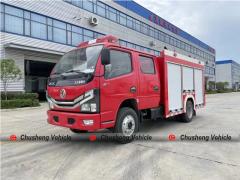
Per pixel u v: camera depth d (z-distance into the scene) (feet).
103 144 19.27
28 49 61.31
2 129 26.96
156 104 23.15
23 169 14.16
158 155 16.20
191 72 30.42
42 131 25.23
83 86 16.55
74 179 12.62
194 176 12.64
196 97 31.86
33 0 65.77
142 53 21.59
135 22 115.14
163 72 24.06
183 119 28.89
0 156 16.74
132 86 19.72
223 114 37.63
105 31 93.97
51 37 71.10
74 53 19.63
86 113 16.63
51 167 14.42
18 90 61.87
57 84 18.43
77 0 80.94
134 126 19.95
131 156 16.11
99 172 13.50
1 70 50.75
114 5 100.01
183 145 18.61
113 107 17.69
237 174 12.83
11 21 60.59
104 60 16.67
